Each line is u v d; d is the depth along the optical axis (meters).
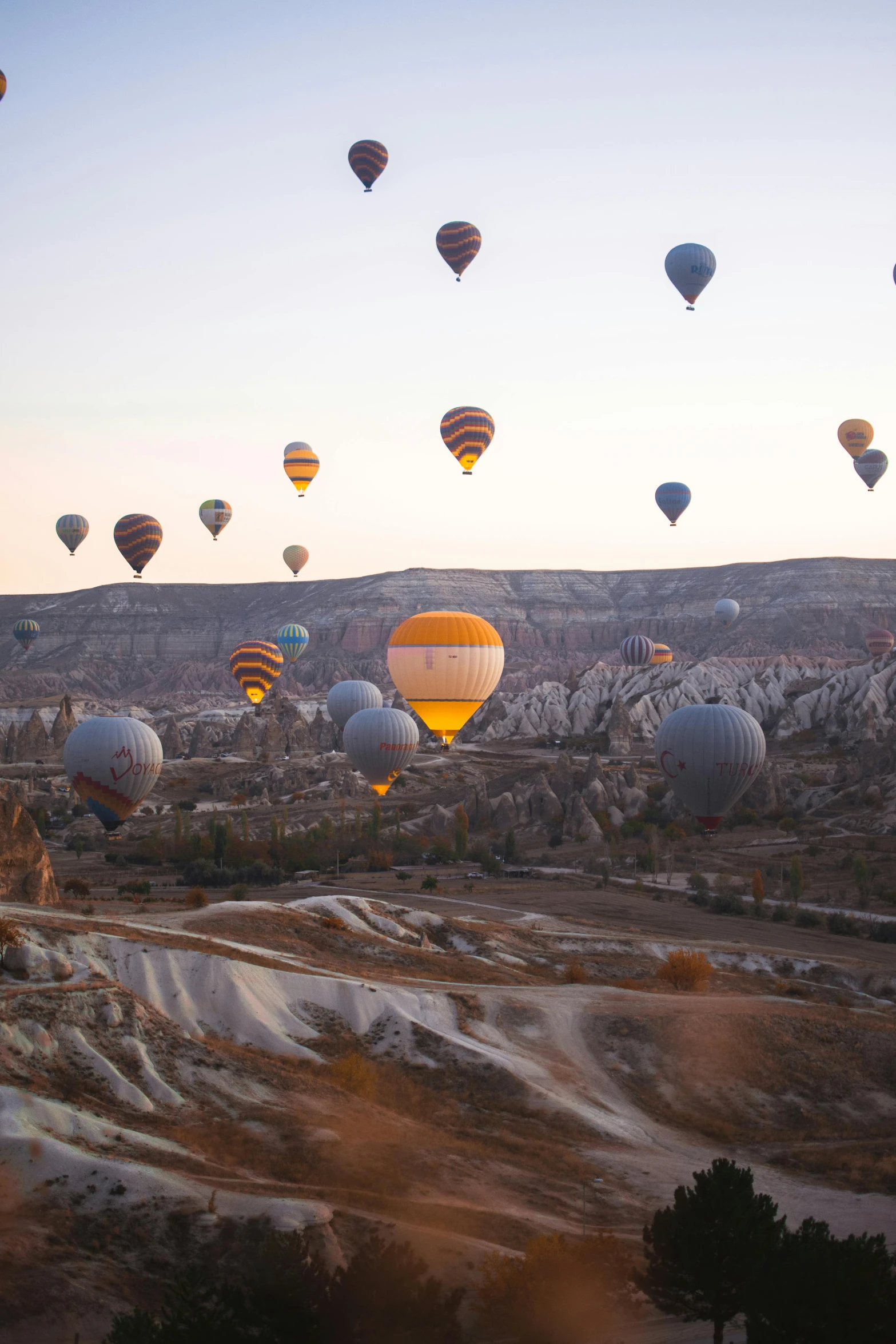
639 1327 29.91
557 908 105.00
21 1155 35.25
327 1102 46.78
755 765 105.94
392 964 70.19
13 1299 28.91
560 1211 39.50
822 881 121.81
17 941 49.47
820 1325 24.83
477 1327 28.58
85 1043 44.84
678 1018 60.84
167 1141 39.25
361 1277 26.11
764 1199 28.58
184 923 69.88
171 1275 31.05
